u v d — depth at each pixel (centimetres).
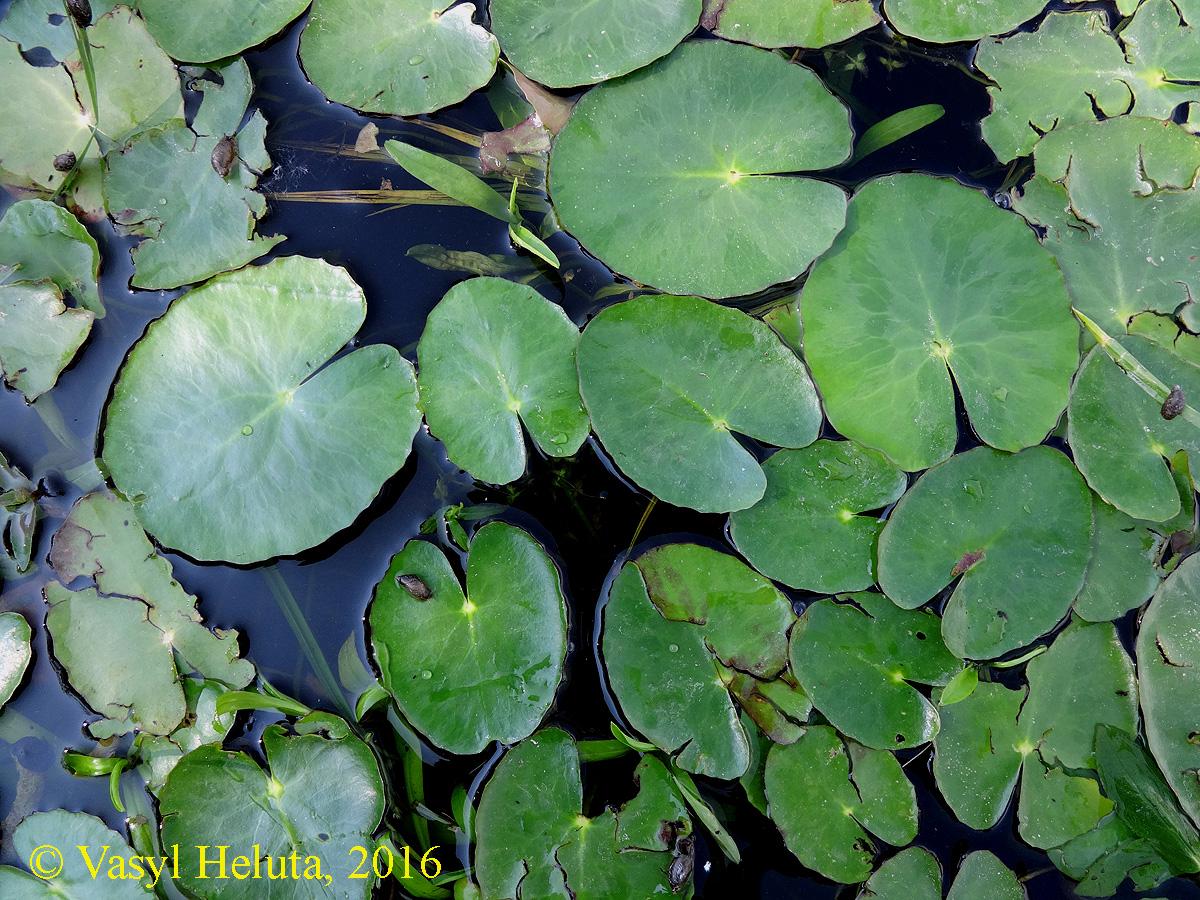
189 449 178
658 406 181
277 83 206
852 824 172
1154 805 173
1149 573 182
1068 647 180
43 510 188
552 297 201
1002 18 211
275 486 178
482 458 178
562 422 182
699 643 177
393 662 171
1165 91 206
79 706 178
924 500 179
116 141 198
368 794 167
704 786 179
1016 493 180
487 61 201
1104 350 189
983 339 185
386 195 204
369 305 197
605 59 196
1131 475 183
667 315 184
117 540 178
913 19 211
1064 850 174
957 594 176
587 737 177
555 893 164
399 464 180
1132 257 195
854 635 178
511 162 207
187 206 193
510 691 171
